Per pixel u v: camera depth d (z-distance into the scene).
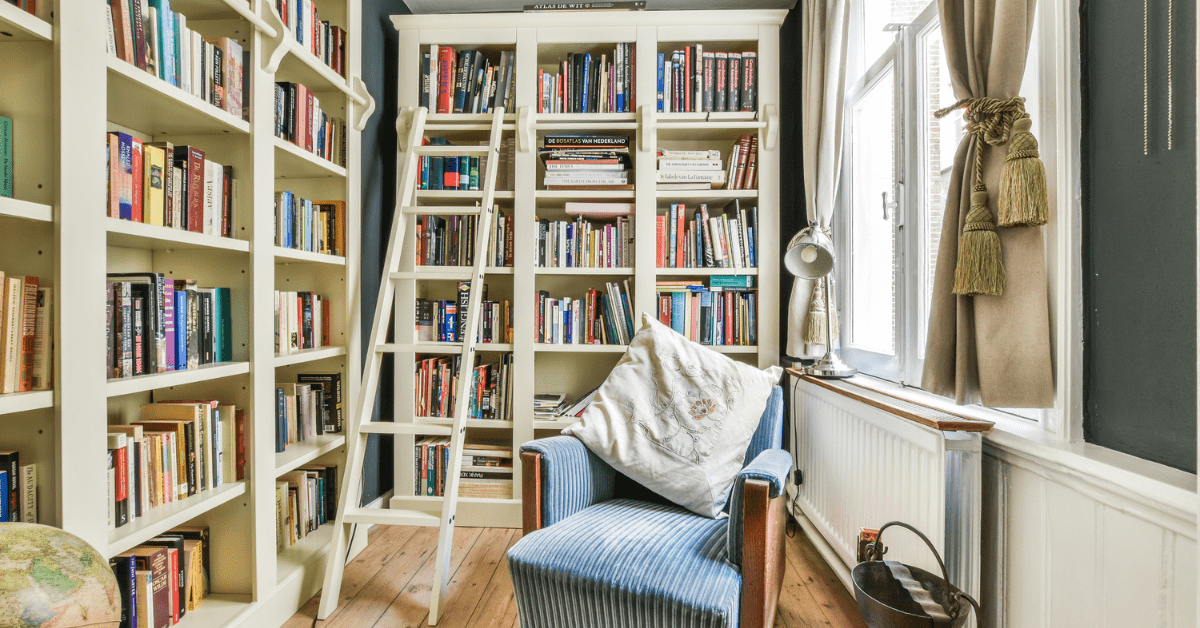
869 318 2.14
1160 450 0.88
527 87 2.44
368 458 2.38
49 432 1.06
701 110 2.44
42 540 0.79
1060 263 1.05
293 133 1.83
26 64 1.06
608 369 2.71
